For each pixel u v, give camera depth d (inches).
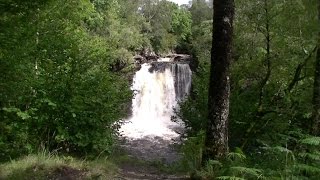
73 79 356.5
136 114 1151.6
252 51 410.9
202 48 1348.4
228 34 279.6
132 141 756.0
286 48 391.5
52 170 264.4
